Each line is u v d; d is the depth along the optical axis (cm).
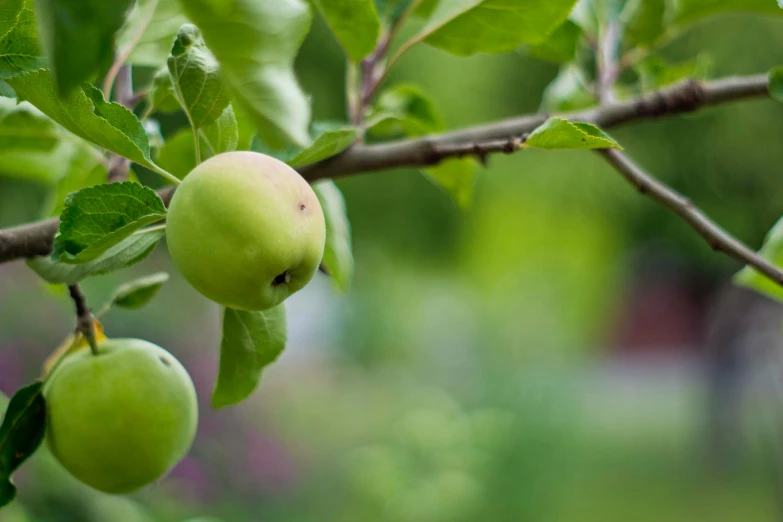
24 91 146
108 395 179
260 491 868
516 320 1280
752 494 1145
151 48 205
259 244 138
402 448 809
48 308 719
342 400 1457
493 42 210
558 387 1080
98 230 147
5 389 634
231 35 136
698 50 1168
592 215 1396
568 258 1443
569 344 1345
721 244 205
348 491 941
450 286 1780
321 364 1853
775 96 225
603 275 1577
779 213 1341
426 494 732
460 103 1207
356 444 1148
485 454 823
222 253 138
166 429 184
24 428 180
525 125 223
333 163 201
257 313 179
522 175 1346
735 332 1318
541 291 1388
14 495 177
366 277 1717
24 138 226
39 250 169
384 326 1755
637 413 1739
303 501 920
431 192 1362
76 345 196
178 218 141
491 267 1459
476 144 192
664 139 1301
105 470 181
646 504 1095
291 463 923
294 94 146
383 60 252
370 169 202
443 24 209
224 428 873
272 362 181
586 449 1179
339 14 210
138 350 189
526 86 1255
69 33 94
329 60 1106
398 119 246
